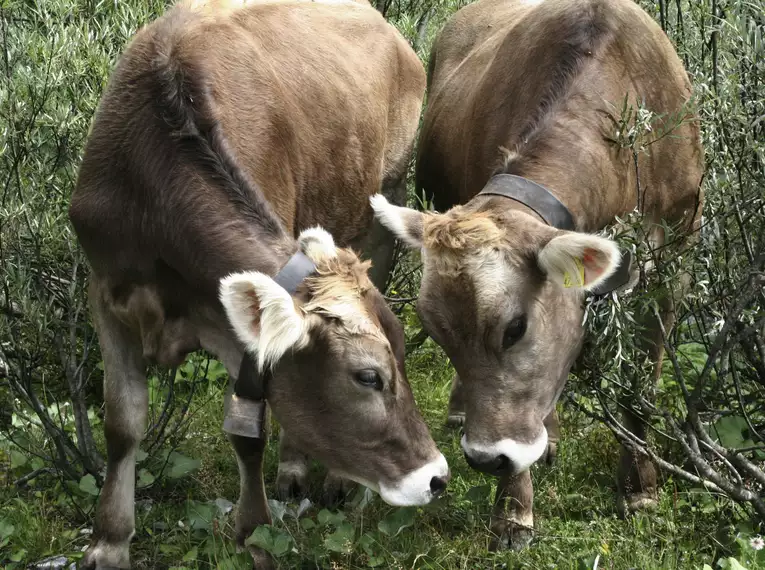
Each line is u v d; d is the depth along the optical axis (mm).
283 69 2971
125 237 2498
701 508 2715
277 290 2139
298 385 2305
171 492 2904
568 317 2535
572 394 2846
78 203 2551
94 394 3256
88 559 2557
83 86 3064
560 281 2383
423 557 2584
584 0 2861
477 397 2498
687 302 2797
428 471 2338
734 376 2607
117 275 2529
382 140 3389
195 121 2506
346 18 3422
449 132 3307
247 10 3035
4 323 2857
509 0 3633
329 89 3104
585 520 2791
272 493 2980
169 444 3020
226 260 2381
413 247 2658
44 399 3104
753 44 2605
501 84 2977
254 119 2719
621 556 2535
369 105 3283
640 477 2828
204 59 2660
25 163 2953
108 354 2582
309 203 3029
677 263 2637
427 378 3434
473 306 2416
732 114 2582
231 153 2494
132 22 3160
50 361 3115
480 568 2594
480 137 3008
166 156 2465
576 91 2715
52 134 3027
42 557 2633
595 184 2670
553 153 2645
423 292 2479
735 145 2605
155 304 2510
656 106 2807
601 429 3049
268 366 2307
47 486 2914
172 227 2436
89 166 2557
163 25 2732
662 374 3234
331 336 2244
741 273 2609
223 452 3055
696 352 3295
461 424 3252
